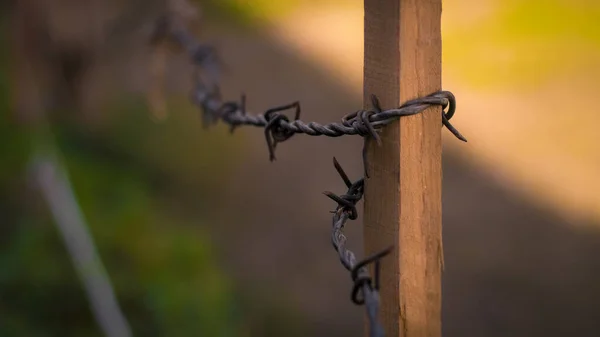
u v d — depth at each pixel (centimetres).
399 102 139
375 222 147
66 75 605
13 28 585
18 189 494
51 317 402
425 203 144
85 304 405
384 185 144
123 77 708
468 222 612
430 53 139
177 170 633
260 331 466
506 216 618
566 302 517
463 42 889
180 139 657
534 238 589
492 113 757
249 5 1038
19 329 384
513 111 759
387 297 148
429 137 142
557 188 650
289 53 935
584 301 517
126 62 736
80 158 576
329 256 560
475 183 662
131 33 694
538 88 797
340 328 479
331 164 698
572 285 535
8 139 539
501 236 592
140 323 403
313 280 530
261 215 603
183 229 530
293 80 862
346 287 523
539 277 544
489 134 727
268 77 869
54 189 463
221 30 983
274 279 524
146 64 724
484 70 830
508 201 636
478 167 685
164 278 423
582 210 621
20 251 429
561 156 689
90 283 401
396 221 143
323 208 623
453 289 534
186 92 723
